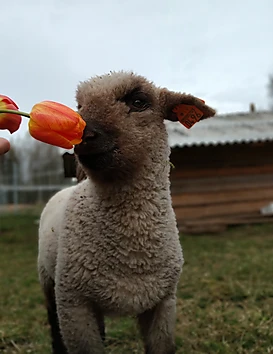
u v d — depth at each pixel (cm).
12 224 318
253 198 252
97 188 54
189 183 246
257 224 250
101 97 51
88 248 54
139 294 54
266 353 76
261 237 214
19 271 158
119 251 53
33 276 148
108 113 51
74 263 55
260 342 80
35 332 93
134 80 54
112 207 54
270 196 254
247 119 331
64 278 55
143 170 54
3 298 121
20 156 579
